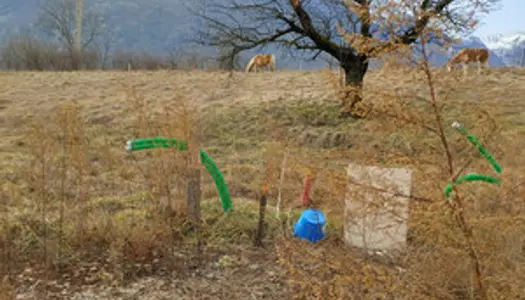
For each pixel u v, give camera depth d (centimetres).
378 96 227
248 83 1691
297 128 1008
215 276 353
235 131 1023
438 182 231
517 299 222
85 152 472
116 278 347
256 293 326
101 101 1476
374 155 255
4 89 1755
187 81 1752
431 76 218
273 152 486
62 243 390
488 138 232
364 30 786
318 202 428
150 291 331
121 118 1159
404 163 242
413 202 246
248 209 473
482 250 236
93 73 2248
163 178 442
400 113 225
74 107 439
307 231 395
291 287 329
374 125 234
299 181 464
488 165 290
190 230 421
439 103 223
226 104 1288
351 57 1040
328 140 860
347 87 239
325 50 1093
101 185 536
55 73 2267
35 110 1348
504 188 271
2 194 474
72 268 363
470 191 282
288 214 438
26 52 3366
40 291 328
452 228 234
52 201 434
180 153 428
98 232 406
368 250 338
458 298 263
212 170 421
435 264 276
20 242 390
